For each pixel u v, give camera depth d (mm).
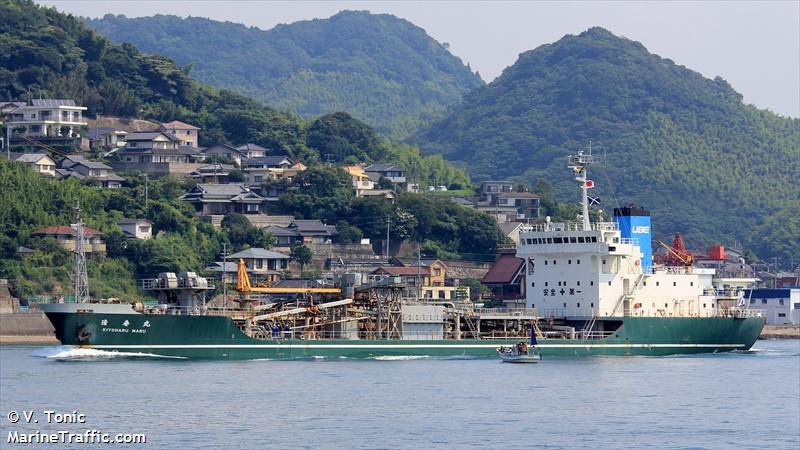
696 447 124625
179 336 185125
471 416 138875
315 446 120938
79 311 182625
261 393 152875
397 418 136625
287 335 193125
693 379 177000
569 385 166125
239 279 196250
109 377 166375
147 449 119375
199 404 143750
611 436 129125
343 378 169000
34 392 152375
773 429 135000
